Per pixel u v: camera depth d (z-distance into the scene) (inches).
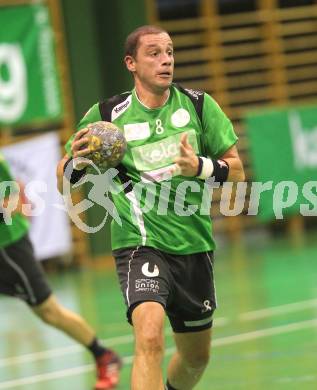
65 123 1157.1
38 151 1068.5
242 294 847.1
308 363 554.9
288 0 1365.7
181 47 1323.8
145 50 385.1
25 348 685.3
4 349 686.5
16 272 544.7
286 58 1365.7
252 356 585.9
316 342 614.5
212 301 401.7
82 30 1135.0
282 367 549.0
